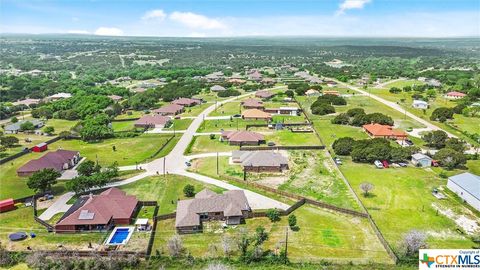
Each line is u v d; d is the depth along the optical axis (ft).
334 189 288.71
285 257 199.21
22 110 618.85
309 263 195.93
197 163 351.05
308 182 302.45
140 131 470.39
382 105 609.01
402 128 464.65
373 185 293.23
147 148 403.13
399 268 190.08
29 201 271.69
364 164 343.26
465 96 645.51
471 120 501.56
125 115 574.56
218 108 602.44
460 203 262.88
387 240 216.54
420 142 409.28
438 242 213.66
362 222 238.68
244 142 404.77
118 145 417.49
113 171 301.63
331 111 555.28
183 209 243.60
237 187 294.66
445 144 383.04
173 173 325.62
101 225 231.71
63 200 274.57
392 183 297.94
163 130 477.36
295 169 331.57
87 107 560.61
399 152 338.95
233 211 238.48
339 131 459.32
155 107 627.87
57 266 193.47
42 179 275.80
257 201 269.23
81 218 230.68
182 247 211.20
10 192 291.58
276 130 469.16
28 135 469.16
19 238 220.02
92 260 195.21
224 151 385.50
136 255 200.95
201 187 294.25
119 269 193.77
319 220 241.76
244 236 208.03
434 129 462.19
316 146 388.37
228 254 204.13
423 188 288.30
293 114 556.92
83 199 256.93
